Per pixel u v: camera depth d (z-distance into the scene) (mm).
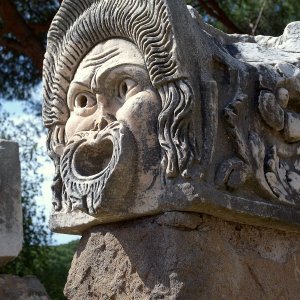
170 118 2254
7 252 3811
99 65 2430
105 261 2418
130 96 2340
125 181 2271
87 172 2387
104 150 2377
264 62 2557
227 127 2352
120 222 2389
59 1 6688
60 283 8859
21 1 6859
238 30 6055
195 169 2234
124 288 2354
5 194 3850
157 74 2285
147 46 2309
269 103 2455
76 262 2535
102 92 2395
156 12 2299
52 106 2572
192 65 2312
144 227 2316
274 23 6039
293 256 2551
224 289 2314
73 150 2402
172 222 2242
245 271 2398
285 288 2496
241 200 2336
